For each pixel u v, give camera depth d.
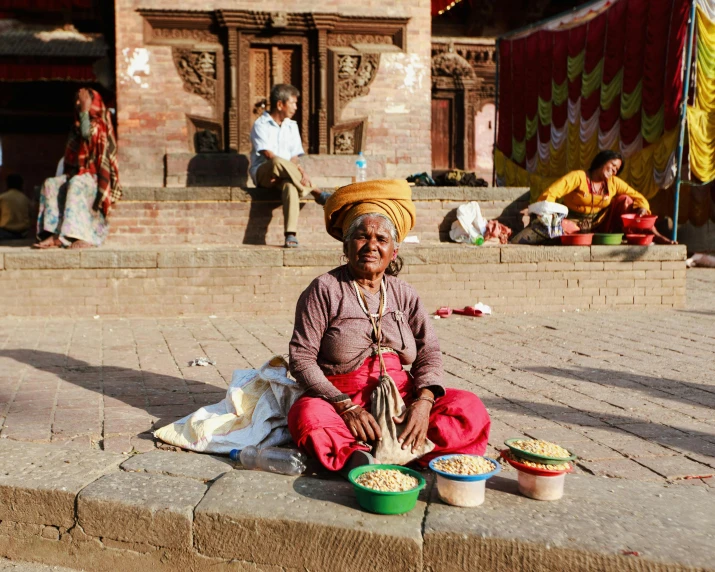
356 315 3.03
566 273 8.02
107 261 7.32
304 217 8.89
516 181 14.29
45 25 19.27
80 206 7.89
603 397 4.27
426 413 2.91
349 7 11.70
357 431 2.84
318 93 11.79
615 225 8.69
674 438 3.49
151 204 8.61
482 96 20.22
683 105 9.84
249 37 11.59
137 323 7.07
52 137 22.11
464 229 8.80
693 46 9.98
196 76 11.46
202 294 7.52
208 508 2.59
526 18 20.42
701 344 6.02
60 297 7.30
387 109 11.99
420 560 2.38
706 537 2.34
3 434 3.48
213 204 8.73
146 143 11.42
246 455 2.97
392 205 3.05
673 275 8.20
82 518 2.72
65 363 5.19
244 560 2.55
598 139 12.04
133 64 11.29
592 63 12.07
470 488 2.53
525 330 6.75
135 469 2.95
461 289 7.85
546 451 2.67
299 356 3.01
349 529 2.43
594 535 2.33
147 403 4.08
